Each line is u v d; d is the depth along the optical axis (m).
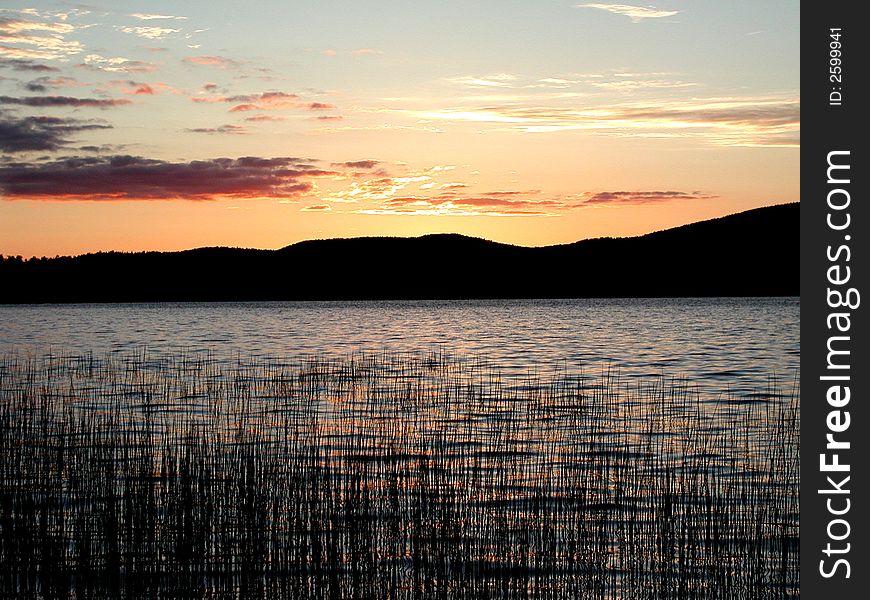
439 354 41.12
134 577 10.12
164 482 12.28
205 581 10.38
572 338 53.50
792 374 32.34
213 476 12.92
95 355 40.22
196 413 20.80
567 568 10.78
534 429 18.98
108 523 11.09
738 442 17.62
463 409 21.67
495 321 75.19
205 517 11.36
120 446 15.20
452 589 10.16
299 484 12.38
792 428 17.77
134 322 76.06
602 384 29.05
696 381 30.41
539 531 11.59
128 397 23.94
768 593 10.39
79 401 22.83
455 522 11.40
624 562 11.02
